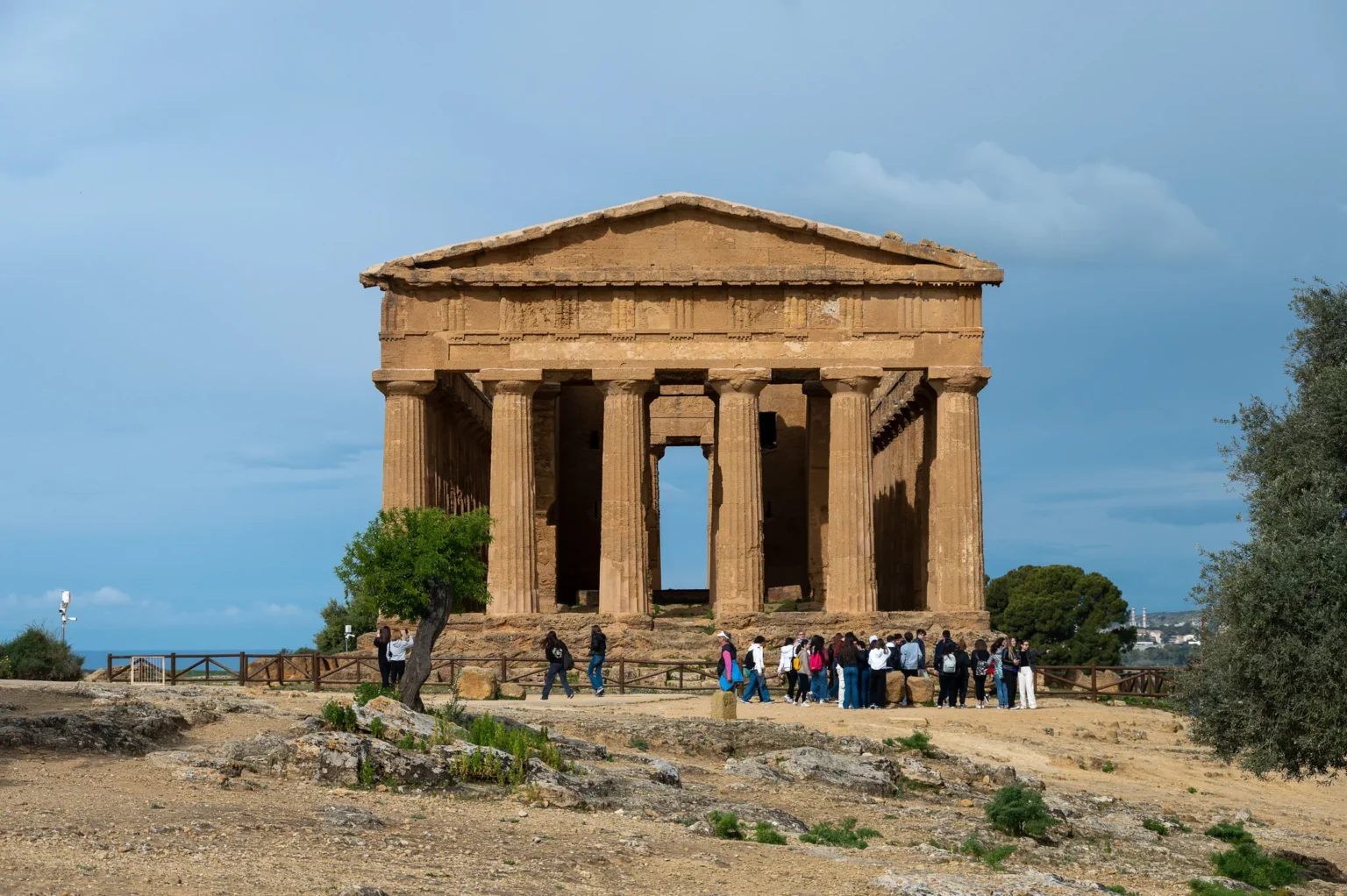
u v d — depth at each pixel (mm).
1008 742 43406
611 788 29188
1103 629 112188
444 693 49594
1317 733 30297
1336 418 34938
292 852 21094
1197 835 33531
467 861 21734
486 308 61594
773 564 82688
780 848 25531
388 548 35250
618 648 58594
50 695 34250
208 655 50281
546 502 73625
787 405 83438
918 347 61125
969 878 23547
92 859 19656
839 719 44375
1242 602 30953
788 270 60812
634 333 61281
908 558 72750
